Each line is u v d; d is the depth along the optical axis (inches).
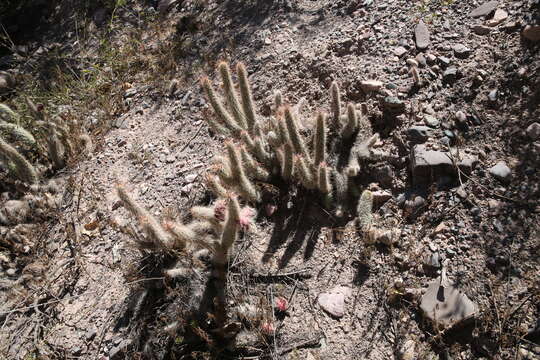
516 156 37.9
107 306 40.4
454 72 43.4
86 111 60.7
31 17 82.5
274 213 42.3
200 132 53.0
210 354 34.8
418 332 32.7
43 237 47.9
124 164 53.0
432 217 37.2
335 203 40.7
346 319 34.8
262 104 53.3
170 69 62.2
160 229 37.1
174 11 70.7
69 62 70.9
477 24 46.5
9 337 40.9
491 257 33.8
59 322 40.8
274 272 38.5
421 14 50.2
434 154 38.9
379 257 36.9
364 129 43.7
